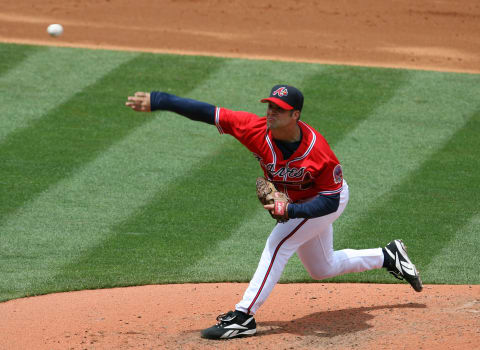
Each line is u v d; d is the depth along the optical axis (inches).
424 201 1268.5
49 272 1010.1
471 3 2596.0
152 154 1430.9
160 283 970.7
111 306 871.1
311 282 980.6
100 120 1562.5
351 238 1131.3
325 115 1600.6
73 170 1359.5
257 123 695.7
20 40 1998.0
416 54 2027.6
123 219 1194.0
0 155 1403.8
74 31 2134.6
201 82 1743.4
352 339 711.7
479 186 1326.3
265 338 729.6
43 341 738.2
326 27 2290.8
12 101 1624.0
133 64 1838.1
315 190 714.2
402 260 815.1
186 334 748.6
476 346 658.2
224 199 1268.5
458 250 1091.3
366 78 1795.0
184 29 2212.1
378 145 1480.1
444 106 1657.2
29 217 1192.2
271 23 2313.0
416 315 786.2
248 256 1072.8
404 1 2583.7
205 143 1486.2
